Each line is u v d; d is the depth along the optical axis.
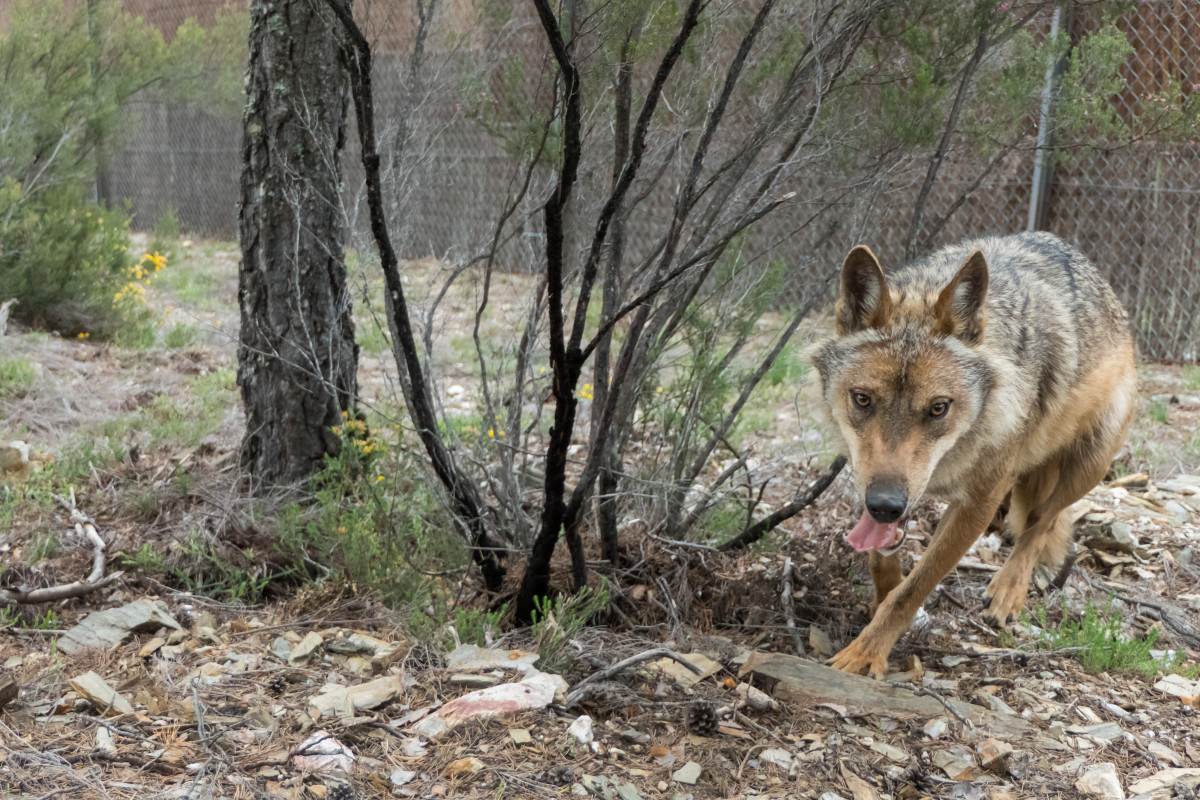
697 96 3.98
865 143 4.23
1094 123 5.05
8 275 8.19
